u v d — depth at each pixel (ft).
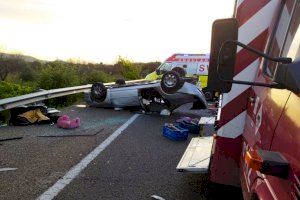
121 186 16.46
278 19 9.96
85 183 16.62
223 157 12.96
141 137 26.37
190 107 37.76
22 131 26.61
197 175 18.21
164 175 18.17
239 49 11.87
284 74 5.95
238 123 12.57
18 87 41.57
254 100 10.79
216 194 15.10
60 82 51.29
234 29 7.93
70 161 19.75
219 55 7.59
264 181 7.39
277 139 6.89
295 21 7.62
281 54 8.04
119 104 38.91
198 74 60.85
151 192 15.89
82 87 46.14
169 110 37.40
